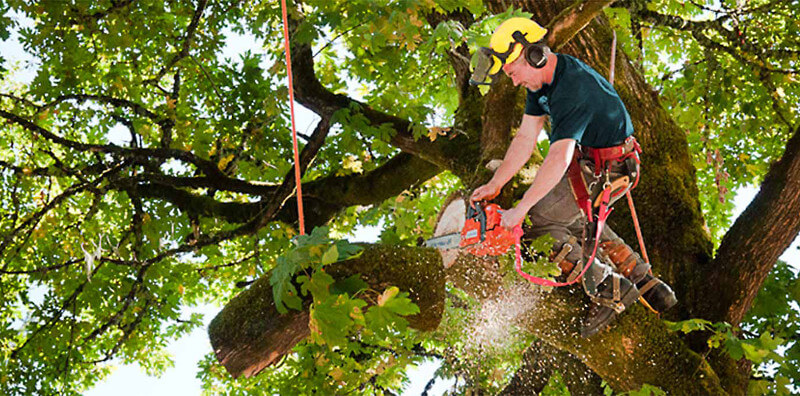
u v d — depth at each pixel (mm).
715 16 9734
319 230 3652
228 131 9141
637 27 8344
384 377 7621
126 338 8922
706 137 8305
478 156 6094
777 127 9477
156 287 8805
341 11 6176
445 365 6418
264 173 9219
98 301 8773
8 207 9672
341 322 3500
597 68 5723
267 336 4691
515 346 5734
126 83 8484
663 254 5727
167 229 8938
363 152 8586
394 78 8531
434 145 6508
